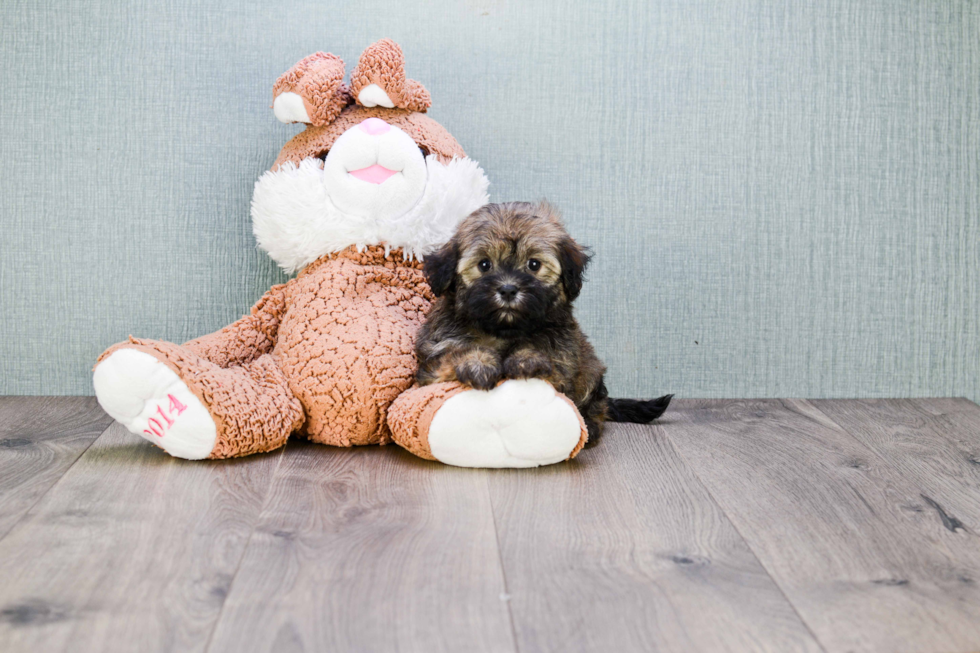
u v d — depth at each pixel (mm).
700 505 1678
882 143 2637
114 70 2471
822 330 2688
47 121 2475
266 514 1581
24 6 2436
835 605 1263
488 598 1260
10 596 1239
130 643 1120
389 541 1462
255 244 2545
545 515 1602
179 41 2475
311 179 2135
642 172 2594
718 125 2594
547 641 1146
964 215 2680
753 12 2570
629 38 2555
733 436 2213
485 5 2518
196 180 2520
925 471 1939
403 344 2053
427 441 1849
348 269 2131
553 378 1867
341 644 1128
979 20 2609
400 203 2146
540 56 2543
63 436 2100
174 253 2539
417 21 2510
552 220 1975
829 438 2215
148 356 1812
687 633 1174
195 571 1331
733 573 1364
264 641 1130
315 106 2143
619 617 1212
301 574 1326
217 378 1896
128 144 2496
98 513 1571
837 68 2605
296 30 2492
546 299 1849
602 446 2092
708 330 2660
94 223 2516
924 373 2721
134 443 2049
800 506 1688
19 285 2525
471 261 1883
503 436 1822
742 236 2633
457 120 2547
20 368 2557
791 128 2611
